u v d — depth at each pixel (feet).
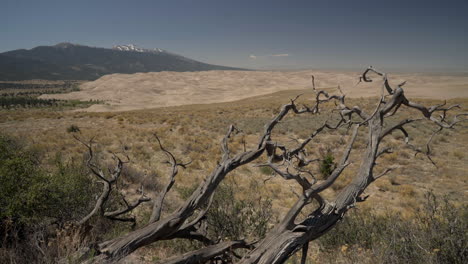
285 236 8.27
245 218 15.20
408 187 31.30
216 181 8.61
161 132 63.00
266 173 37.47
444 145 50.52
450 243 10.85
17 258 8.96
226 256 9.28
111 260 7.27
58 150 40.70
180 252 13.60
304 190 8.79
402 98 9.35
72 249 8.18
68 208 12.54
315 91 10.07
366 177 9.38
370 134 10.02
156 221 8.48
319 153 46.26
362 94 145.38
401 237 12.99
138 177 27.66
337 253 15.16
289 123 72.02
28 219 10.43
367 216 19.08
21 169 11.56
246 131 66.18
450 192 30.63
